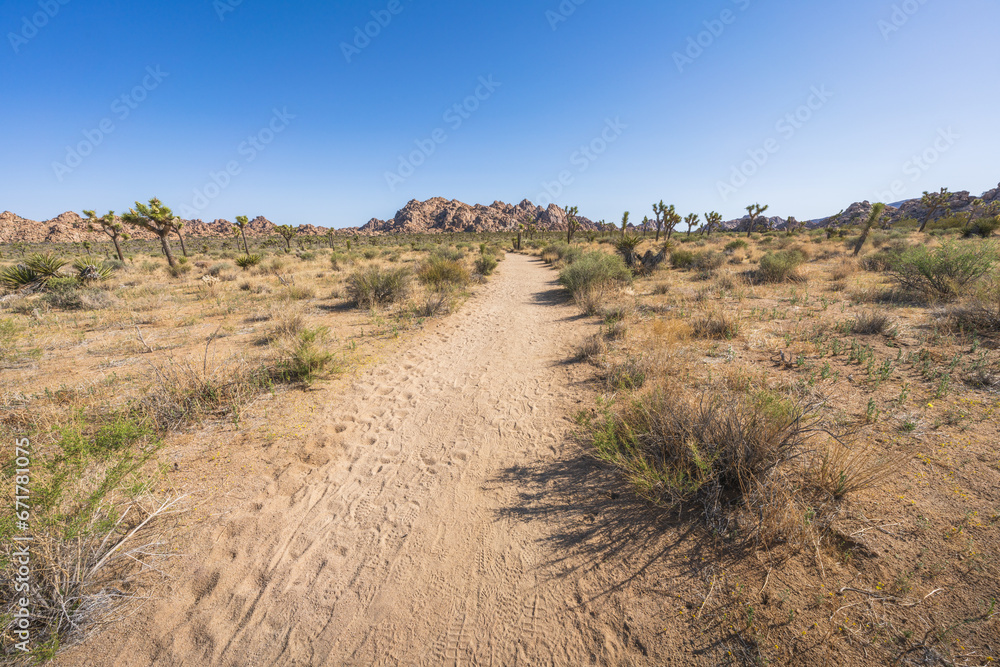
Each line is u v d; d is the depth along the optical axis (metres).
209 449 4.18
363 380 6.23
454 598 2.58
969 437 3.45
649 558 2.66
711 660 2.03
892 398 4.26
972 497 2.77
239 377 5.54
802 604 2.21
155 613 2.46
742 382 4.89
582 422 4.48
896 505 2.77
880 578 2.29
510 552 2.89
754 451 3.07
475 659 2.22
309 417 4.94
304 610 2.53
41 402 5.06
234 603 2.56
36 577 2.30
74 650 2.24
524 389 5.82
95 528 2.52
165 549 2.91
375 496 3.59
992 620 2.01
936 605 2.11
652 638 2.19
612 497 3.29
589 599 2.46
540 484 3.59
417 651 2.28
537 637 2.30
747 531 2.73
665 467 3.16
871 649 1.96
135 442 3.54
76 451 2.73
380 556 2.94
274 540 3.06
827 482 2.95
